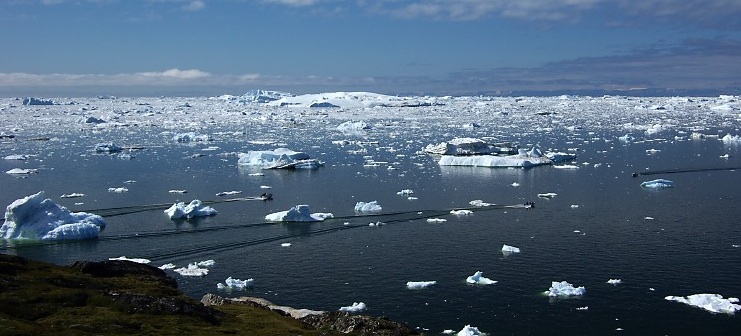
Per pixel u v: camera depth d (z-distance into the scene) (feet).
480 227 466.29
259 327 226.17
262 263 392.06
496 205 541.75
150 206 558.56
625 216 488.44
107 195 610.24
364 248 419.13
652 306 305.73
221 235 459.32
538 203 546.26
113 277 270.67
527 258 385.70
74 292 227.20
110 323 202.08
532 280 346.54
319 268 379.55
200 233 465.47
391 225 479.41
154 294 250.16
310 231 465.88
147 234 463.42
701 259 374.63
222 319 231.91
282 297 332.39
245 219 506.48
